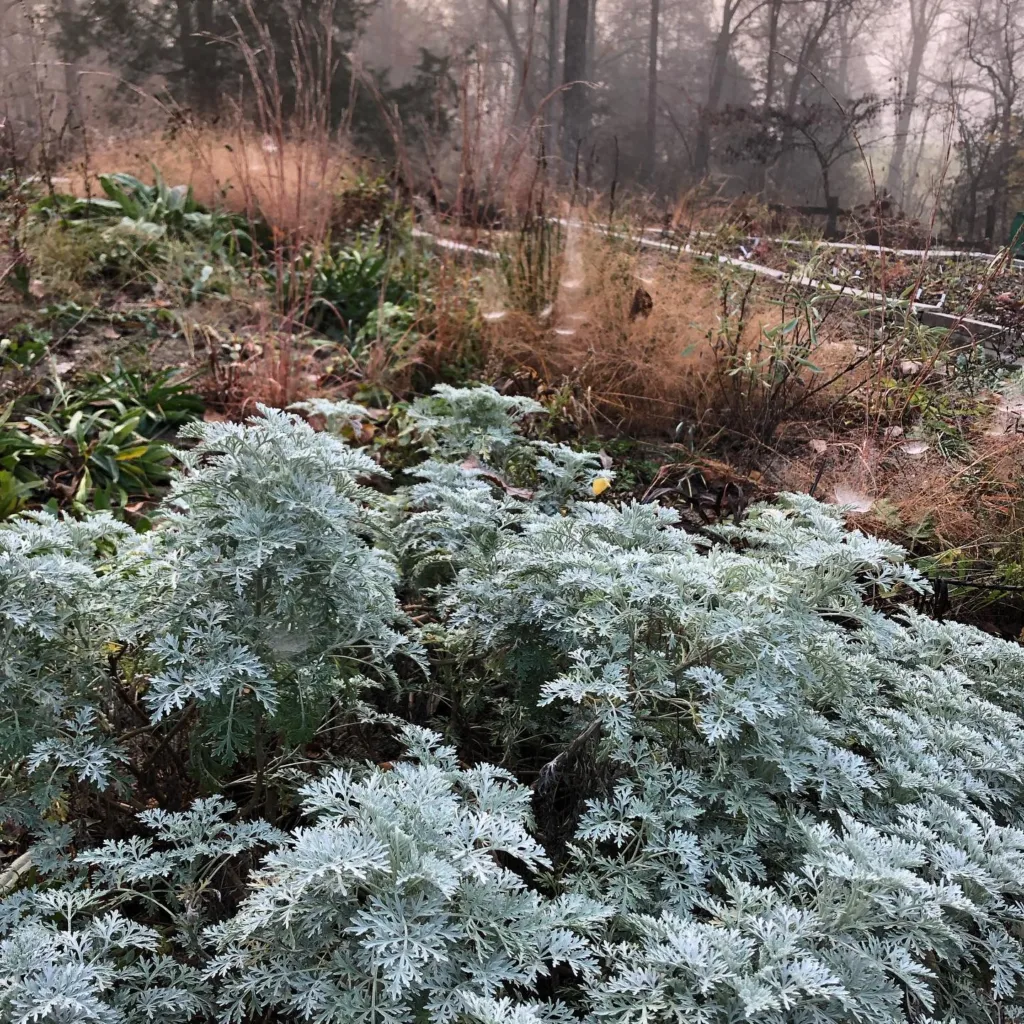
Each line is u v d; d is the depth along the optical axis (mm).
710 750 2002
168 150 7266
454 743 2338
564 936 1462
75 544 2164
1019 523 3791
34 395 4105
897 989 1507
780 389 4398
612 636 1949
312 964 1445
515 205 5723
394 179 7160
